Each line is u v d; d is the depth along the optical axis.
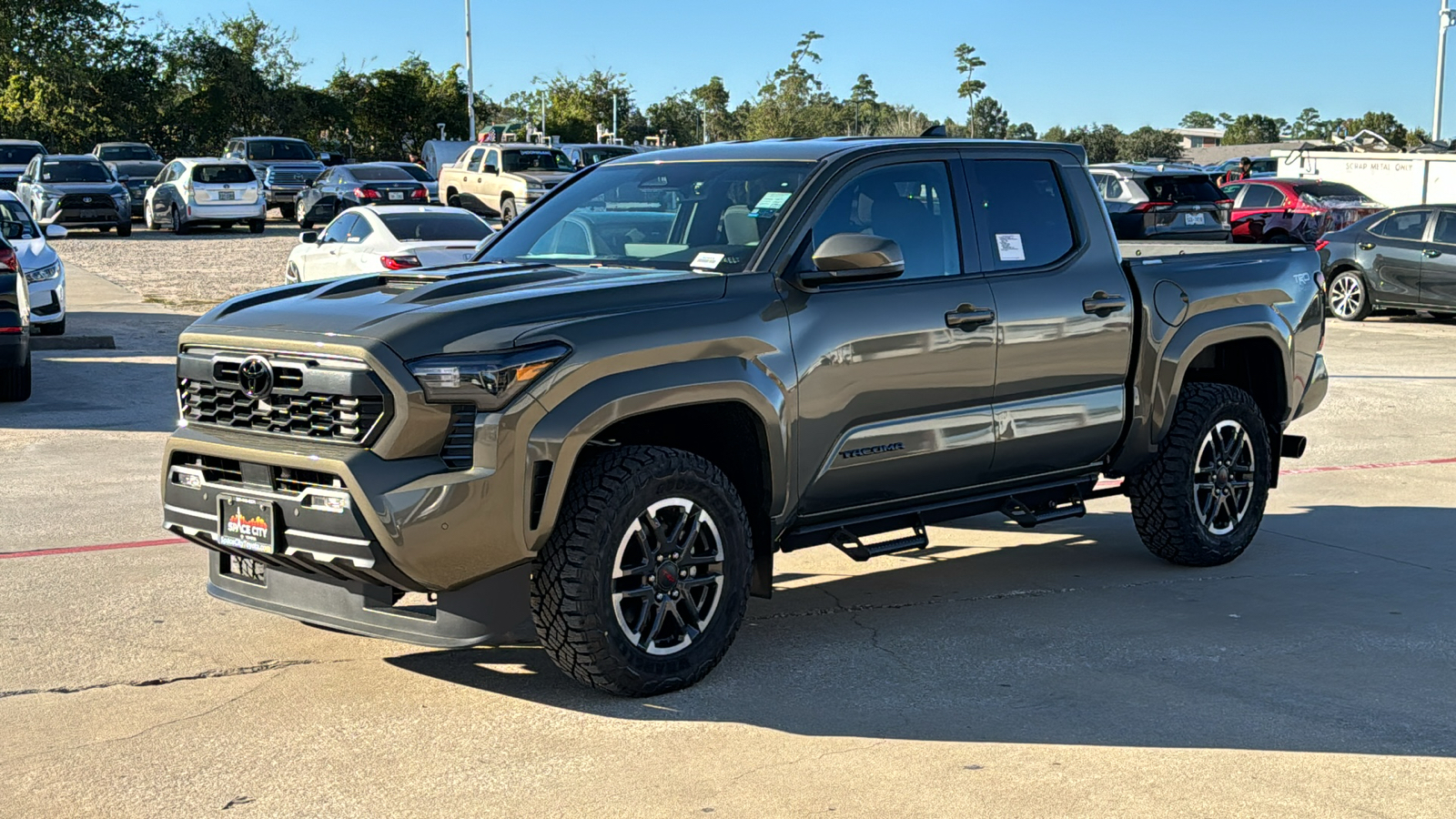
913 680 4.96
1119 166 22.95
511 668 5.07
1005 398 5.69
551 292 4.60
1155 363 6.19
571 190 6.04
